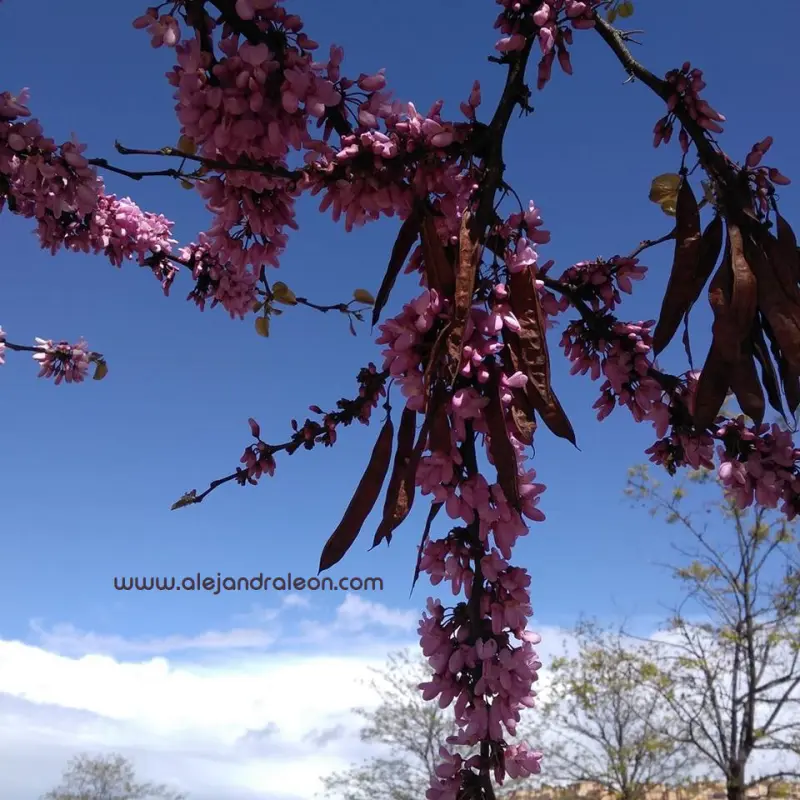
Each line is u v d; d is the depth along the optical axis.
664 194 2.18
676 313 1.77
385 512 1.44
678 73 1.81
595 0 1.84
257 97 1.57
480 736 1.69
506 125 1.74
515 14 1.83
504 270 1.63
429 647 1.76
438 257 1.63
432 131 1.67
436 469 1.56
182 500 2.22
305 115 1.65
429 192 1.72
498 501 1.60
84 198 2.31
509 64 1.80
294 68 1.62
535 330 1.56
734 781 12.42
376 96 1.72
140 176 1.86
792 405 1.77
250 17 1.58
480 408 1.50
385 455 1.58
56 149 2.26
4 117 2.22
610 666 13.80
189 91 1.59
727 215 1.73
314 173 1.67
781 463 1.94
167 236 3.44
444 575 1.75
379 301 1.71
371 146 1.67
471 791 1.67
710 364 1.67
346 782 16.03
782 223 1.69
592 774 13.62
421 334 1.51
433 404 1.47
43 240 3.08
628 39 1.91
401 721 16.38
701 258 1.79
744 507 1.99
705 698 12.95
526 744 1.71
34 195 2.37
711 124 1.79
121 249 3.29
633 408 2.20
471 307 1.52
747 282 1.65
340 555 1.54
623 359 2.17
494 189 1.62
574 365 2.31
